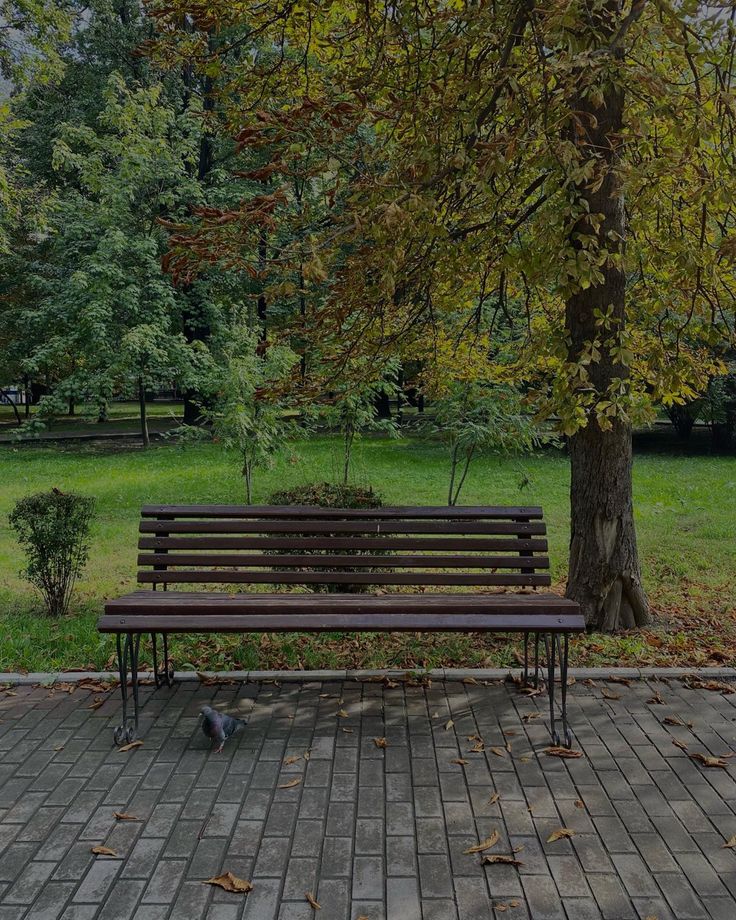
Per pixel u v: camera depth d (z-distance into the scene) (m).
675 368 4.76
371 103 4.93
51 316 19.45
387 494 12.31
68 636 5.44
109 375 18.17
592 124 4.04
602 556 5.43
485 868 2.82
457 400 8.33
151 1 5.18
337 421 9.22
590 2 4.32
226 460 16.62
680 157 4.16
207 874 2.79
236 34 10.64
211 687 4.54
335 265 5.12
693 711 4.18
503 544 4.64
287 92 5.84
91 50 21.44
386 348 5.71
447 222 4.94
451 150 4.60
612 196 4.18
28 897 2.67
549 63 4.20
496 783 3.43
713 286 4.69
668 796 3.32
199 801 3.29
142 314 18.00
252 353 10.18
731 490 12.48
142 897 2.67
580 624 3.73
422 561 4.62
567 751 3.68
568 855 2.90
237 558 4.63
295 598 4.20
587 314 5.21
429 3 4.98
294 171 4.62
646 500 11.66
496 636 5.41
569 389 4.43
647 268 5.83
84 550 6.29
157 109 18.02
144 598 4.22
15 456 18.30
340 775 3.50
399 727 4.00
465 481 13.74
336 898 2.65
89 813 3.20
